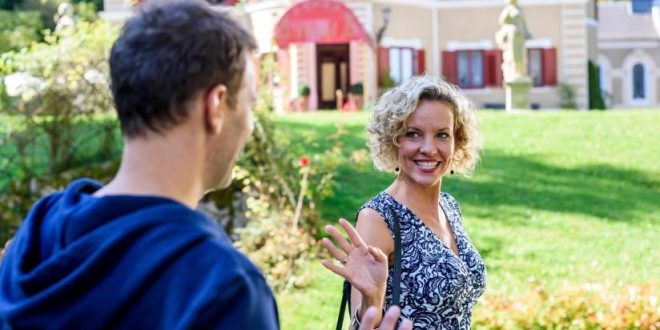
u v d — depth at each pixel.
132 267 1.92
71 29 12.45
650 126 18.02
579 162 16.08
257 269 2.00
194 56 2.03
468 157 4.62
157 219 1.96
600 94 35.72
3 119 12.05
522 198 14.17
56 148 12.13
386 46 30.28
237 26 2.13
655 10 46.00
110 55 2.08
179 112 2.04
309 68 29.34
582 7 33.16
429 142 4.29
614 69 45.50
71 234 2.00
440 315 4.16
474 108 4.64
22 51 12.30
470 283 4.24
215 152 2.14
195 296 1.88
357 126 17.86
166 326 1.86
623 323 8.54
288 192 11.82
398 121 4.33
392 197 4.30
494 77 32.97
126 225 1.95
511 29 26.56
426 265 4.17
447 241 4.33
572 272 11.17
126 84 2.03
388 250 4.19
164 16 2.05
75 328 1.91
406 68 31.47
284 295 10.23
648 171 15.62
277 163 11.99
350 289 3.79
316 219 12.00
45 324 1.92
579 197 14.31
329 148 16.11
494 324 8.60
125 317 1.90
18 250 2.08
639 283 10.30
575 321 8.58
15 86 12.04
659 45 45.34
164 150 2.05
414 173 4.30
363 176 14.47
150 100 2.02
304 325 9.41
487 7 32.91
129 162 2.06
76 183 2.18
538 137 17.56
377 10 30.09
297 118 18.95
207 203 11.95
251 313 1.91
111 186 2.08
